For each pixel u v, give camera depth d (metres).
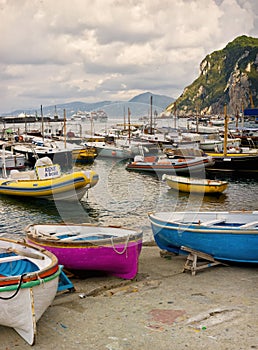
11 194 18.91
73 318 5.22
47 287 4.76
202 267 7.11
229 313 5.21
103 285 6.55
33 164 32.72
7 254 6.11
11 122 78.38
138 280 6.84
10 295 4.51
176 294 6.01
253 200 18.78
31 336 4.55
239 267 7.38
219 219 8.27
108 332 4.79
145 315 5.25
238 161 26.33
